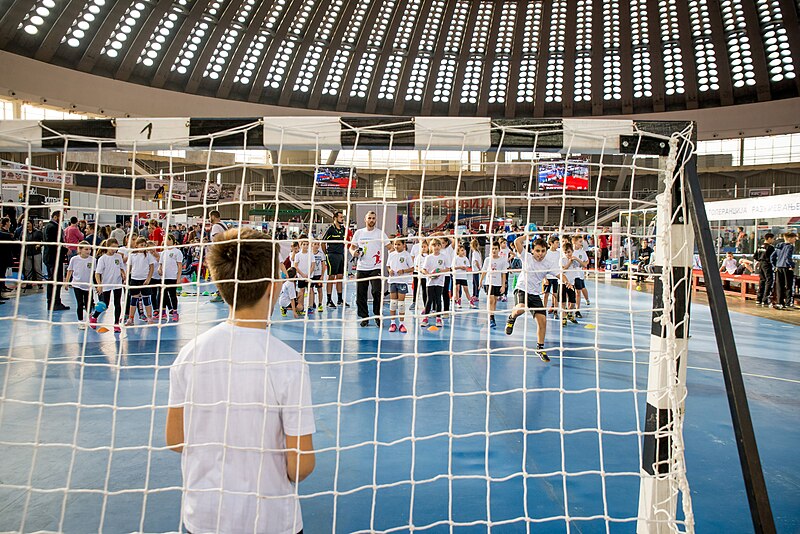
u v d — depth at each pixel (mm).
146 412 4441
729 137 39531
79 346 7324
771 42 34750
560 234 2191
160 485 3150
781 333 9695
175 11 32031
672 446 2037
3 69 29562
